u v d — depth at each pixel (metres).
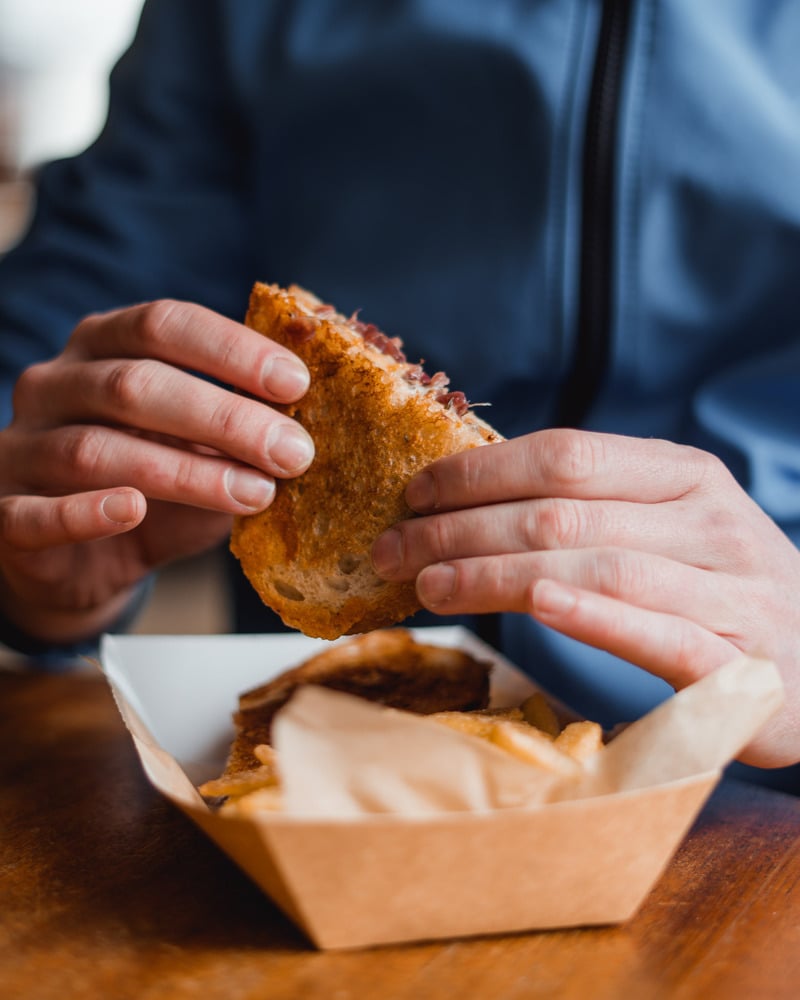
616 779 0.31
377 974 0.30
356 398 0.37
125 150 0.71
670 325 0.57
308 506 0.38
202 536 0.54
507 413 0.62
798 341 0.55
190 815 0.31
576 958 0.31
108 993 0.29
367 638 0.45
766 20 0.57
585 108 0.57
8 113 1.61
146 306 0.41
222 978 0.30
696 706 0.31
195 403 0.38
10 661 0.69
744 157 0.55
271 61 0.67
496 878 0.30
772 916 0.33
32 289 0.67
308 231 0.66
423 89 0.60
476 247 0.60
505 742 0.31
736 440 0.55
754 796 0.40
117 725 0.46
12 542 0.41
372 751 0.29
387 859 0.29
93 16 1.38
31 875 0.35
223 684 0.47
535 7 0.58
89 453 0.40
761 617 0.36
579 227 0.58
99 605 0.56
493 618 0.60
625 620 0.33
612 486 0.36
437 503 0.35
